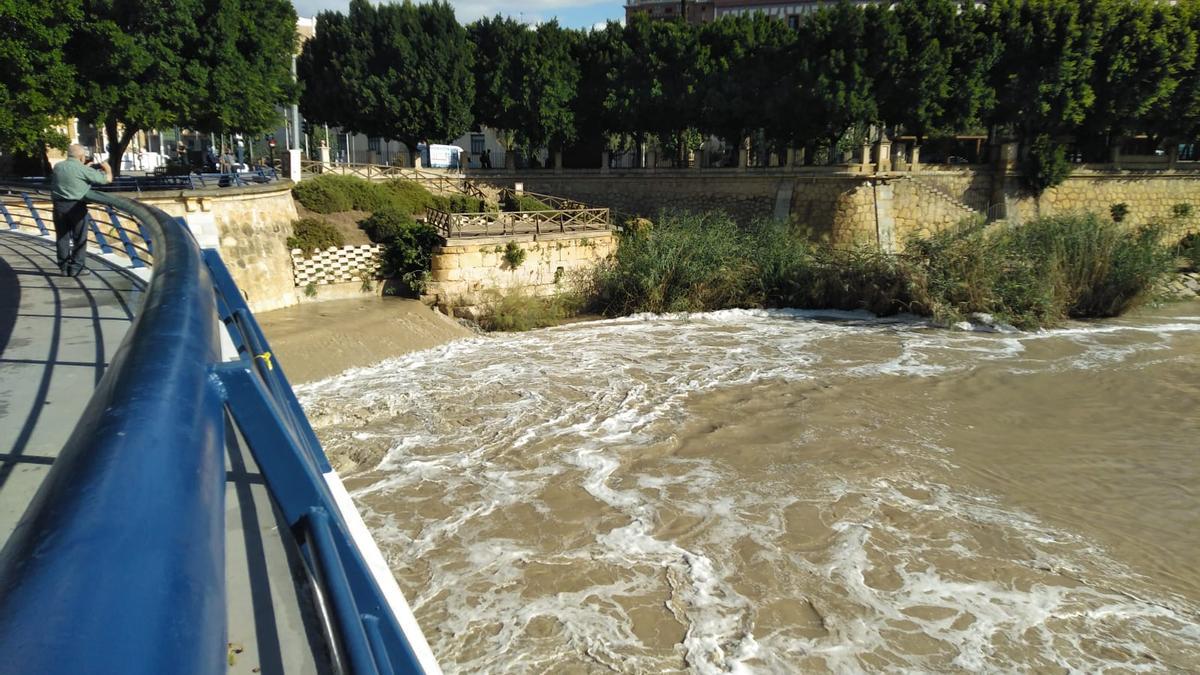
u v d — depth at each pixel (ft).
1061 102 108.47
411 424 52.65
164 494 2.99
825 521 39.01
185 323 5.17
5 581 2.32
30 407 14.53
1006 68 110.63
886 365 68.44
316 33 128.36
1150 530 38.52
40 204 60.18
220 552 3.11
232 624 6.84
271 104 95.76
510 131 135.03
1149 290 88.58
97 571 2.33
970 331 82.23
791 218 104.06
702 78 117.29
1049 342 76.95
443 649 29.30
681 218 103.35
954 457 47.39
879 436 50.85
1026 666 28.60
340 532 5.24
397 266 85.92
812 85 108.88
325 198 89.30
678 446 49.03
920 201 108.68
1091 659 29.04
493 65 127.95
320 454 10.29
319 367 63.82
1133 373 65.67
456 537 37.40
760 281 93.56
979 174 113.39
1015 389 61.31
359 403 56.29
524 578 33.91
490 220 99.60
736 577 34.04
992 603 32.35
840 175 104.32
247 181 82.28
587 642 29.71
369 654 3.91
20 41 65.26
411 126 124.98
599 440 49.85
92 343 19.34
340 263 83.35
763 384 62.49
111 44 72.64
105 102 73.97
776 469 45.37
